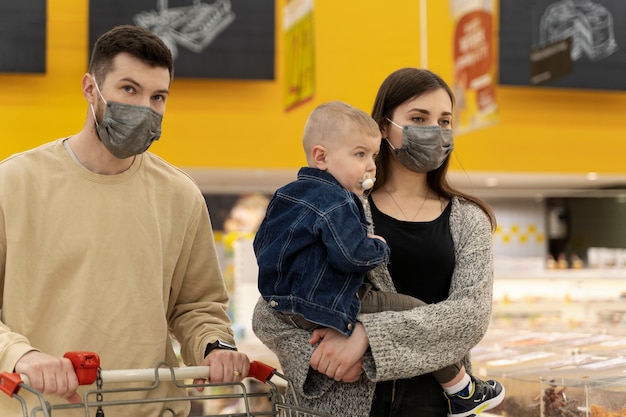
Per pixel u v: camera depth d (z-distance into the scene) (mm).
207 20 7371
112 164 2279
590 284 7668
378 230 2301
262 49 7438
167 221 2348
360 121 2209
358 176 2191
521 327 5047
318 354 2082
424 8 7898
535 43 7566
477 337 2154
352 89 7867
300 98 6523
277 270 2129
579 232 11023
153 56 2154
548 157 8336
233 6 7398
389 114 2381
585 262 10883
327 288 2076
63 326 2193
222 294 2516
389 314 2086
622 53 7816
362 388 2154
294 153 7832
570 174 8375
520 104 8305
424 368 2072
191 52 7359
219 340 2240
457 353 2115
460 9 6227
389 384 2242
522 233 10922
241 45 7414
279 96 7828
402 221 2309
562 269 8953
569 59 6559
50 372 1818
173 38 7336
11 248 2176
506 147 8289
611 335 3777
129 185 2301
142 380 1936
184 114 7742
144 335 2254
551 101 8336
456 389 2262
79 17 7449
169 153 7727
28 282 2193
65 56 7434
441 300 2295
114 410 2227
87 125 2258
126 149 2170
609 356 3023
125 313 2232
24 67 7172
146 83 2154
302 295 2080
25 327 2174
